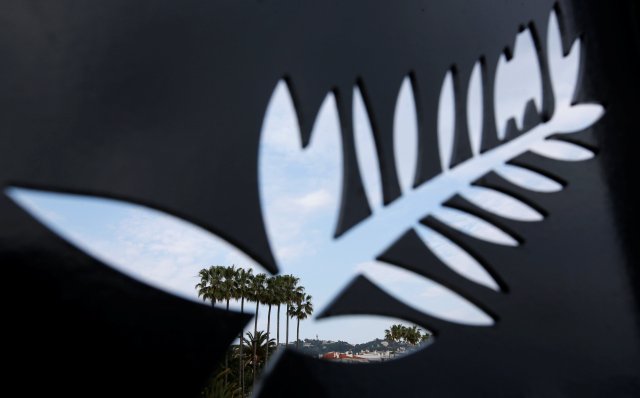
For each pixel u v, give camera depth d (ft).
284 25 5.49
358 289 5.28
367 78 5.98
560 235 7.07
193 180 4.49
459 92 6.81
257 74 5.14
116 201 4.17
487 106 7.03
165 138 4.47
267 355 107.96
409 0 6.65
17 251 3.80
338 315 5.10
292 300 111.45
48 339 3.76
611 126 8.37
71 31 4.36
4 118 3.93
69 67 4.26
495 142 6.95
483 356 5.77
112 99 4.35
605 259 7.21
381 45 6.21
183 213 4.38
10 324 3.68
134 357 3.99
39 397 3.66
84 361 3.83
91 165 4.12
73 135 4.12
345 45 5.90
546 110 7.72
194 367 4.16
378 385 5.09
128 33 4.59
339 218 5.35
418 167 6.14
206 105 4.75
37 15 4.27
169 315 4.20
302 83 5.45
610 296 7.02
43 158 3.98
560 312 6.57
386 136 5.94
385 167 5.85
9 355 3.64
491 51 7.30
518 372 5.92
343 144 5.64
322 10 5.83
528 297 6.43
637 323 7.02
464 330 5.77
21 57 4.11
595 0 9.06
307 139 5.34
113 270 4.10
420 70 6.46
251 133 4.91
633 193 8.04
